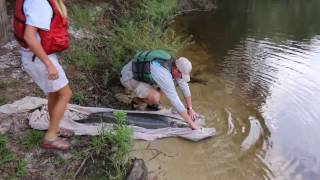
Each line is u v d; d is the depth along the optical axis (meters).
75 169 2.71
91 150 2.84
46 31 2.40
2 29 3.97
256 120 3.71
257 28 7.01
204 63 5.07
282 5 9.02
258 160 3.16
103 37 4.67
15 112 3.09
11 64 3.71
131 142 3.05
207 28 6.83
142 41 4.46
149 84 3.51
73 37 4.44
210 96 4.14
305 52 5.66
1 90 3.35
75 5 5.20
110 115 3.34
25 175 2.60
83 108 3.36
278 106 3.99
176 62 3.33
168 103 3.87
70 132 2.97
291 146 3.35
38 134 2.88
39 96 3.38
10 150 2.74
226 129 3.54
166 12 6.60
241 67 4.98
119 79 4.04
